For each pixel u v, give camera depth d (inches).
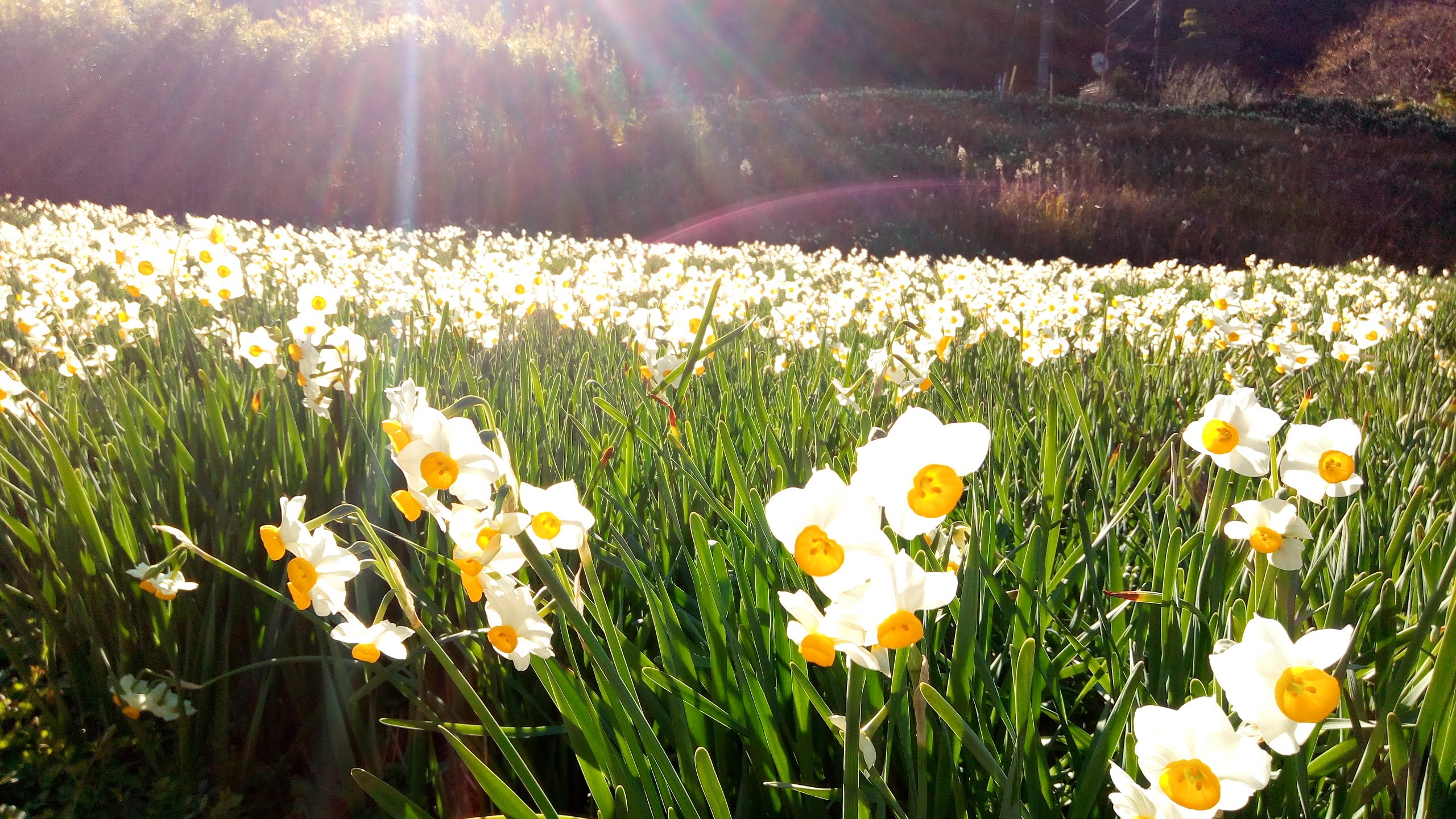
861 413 34.0
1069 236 370.9
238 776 27.3
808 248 377.7
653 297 103.9
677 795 16.8
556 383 40.9
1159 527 30.3
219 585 28.5
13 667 30.8
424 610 25.7
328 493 32.6
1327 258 382.9
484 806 24.8
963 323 63.4
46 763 28.0
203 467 32.7
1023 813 16.4
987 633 22.0
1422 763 17.0
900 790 19.3
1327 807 18.4
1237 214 404.2
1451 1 755.4
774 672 21.5
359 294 80.0
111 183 337.7
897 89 681.6
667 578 27.4
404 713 27.7
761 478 33.6
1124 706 16.0
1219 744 11.7
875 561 11.7
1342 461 16.8
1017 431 40.2
